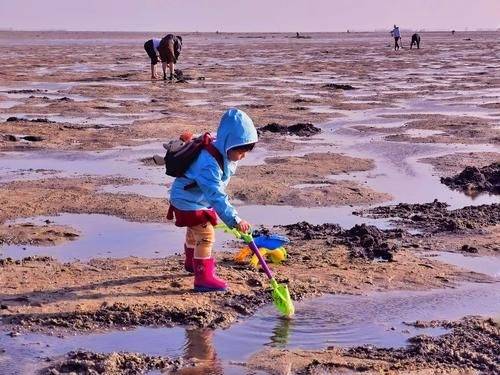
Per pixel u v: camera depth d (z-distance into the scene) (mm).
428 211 10242
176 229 9328
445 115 20406
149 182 11992
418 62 48094
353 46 83875
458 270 7773
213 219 6984
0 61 47656
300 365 5641
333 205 10625
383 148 15242
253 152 14648
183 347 5953
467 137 16625
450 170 13086
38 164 13625
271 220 9812
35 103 23000
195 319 6422
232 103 23094
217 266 7742
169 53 31188
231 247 8516
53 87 28891
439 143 15852
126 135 16844
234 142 6742
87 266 7762
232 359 5746
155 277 7398
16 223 9547
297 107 22109
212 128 17969
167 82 30953
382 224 9641
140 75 34375
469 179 12078
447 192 11531
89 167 13328
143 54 61625
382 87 29422
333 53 63625
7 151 14906
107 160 14000
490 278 7578
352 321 6473
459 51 66438
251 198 10859
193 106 22234
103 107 21922
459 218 9750
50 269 7633
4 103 22969
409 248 8547
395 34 68438
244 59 52688
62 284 7168
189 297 6871
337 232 9125
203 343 6023
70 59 51750
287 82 31594
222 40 123812
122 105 22375
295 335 6191
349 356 5793
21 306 6598
